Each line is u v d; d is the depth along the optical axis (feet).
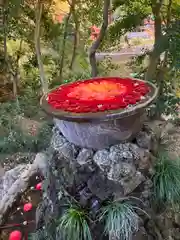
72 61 18.29
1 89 18.94
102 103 7.27
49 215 8.09
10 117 14.52
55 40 18.37
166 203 7.89
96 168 7.34
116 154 7.11
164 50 11.24
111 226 6.91
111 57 17.49
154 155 8.21
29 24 17.25
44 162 11.52
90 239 7.04
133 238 7.07
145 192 7.59
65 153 7.63
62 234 7.24
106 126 6.96
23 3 15.37
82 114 6.90
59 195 7.79
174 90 14.14
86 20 17.26
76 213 7.22
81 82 8.99
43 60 18.34
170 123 12.26
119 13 14.42
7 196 10.90
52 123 14.07
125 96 7.54
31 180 11.46
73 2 16.22
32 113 15.30
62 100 7.77
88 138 7.22
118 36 15.25
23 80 18.62
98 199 7.38
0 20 17.01
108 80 8.93
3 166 12.85
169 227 8.07
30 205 10.59
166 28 11.59
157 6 12.43
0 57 18.62
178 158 8.52
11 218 10.43
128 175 7.13
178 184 7.69
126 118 7.00
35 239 8.68
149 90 7.98
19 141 13.66
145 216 7.46
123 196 7.30
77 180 7.53
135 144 7.54
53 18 18.19
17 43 18.88
